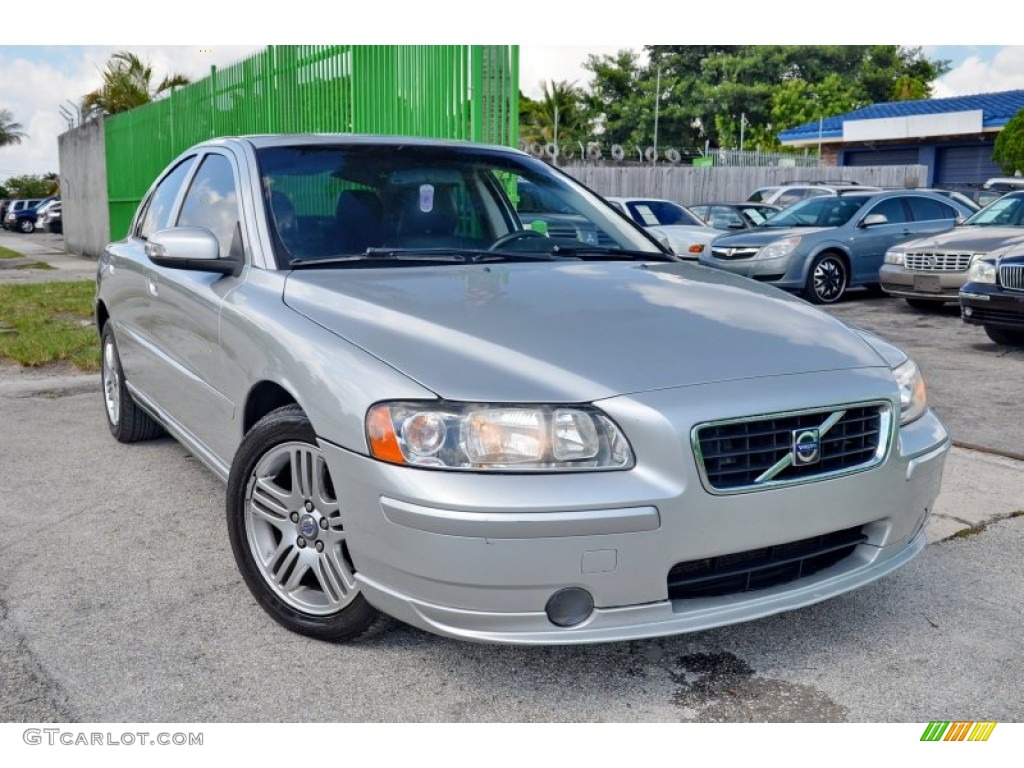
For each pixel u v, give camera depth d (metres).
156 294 4.26
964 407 6.35
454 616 2.51
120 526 4.05
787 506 2.64
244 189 3.72
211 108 14.16
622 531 2.47
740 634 3.13
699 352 2.77
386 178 3.90
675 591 2.66
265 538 3.17
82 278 16.81
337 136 4.12
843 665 2.95
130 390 4.96
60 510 4.24
